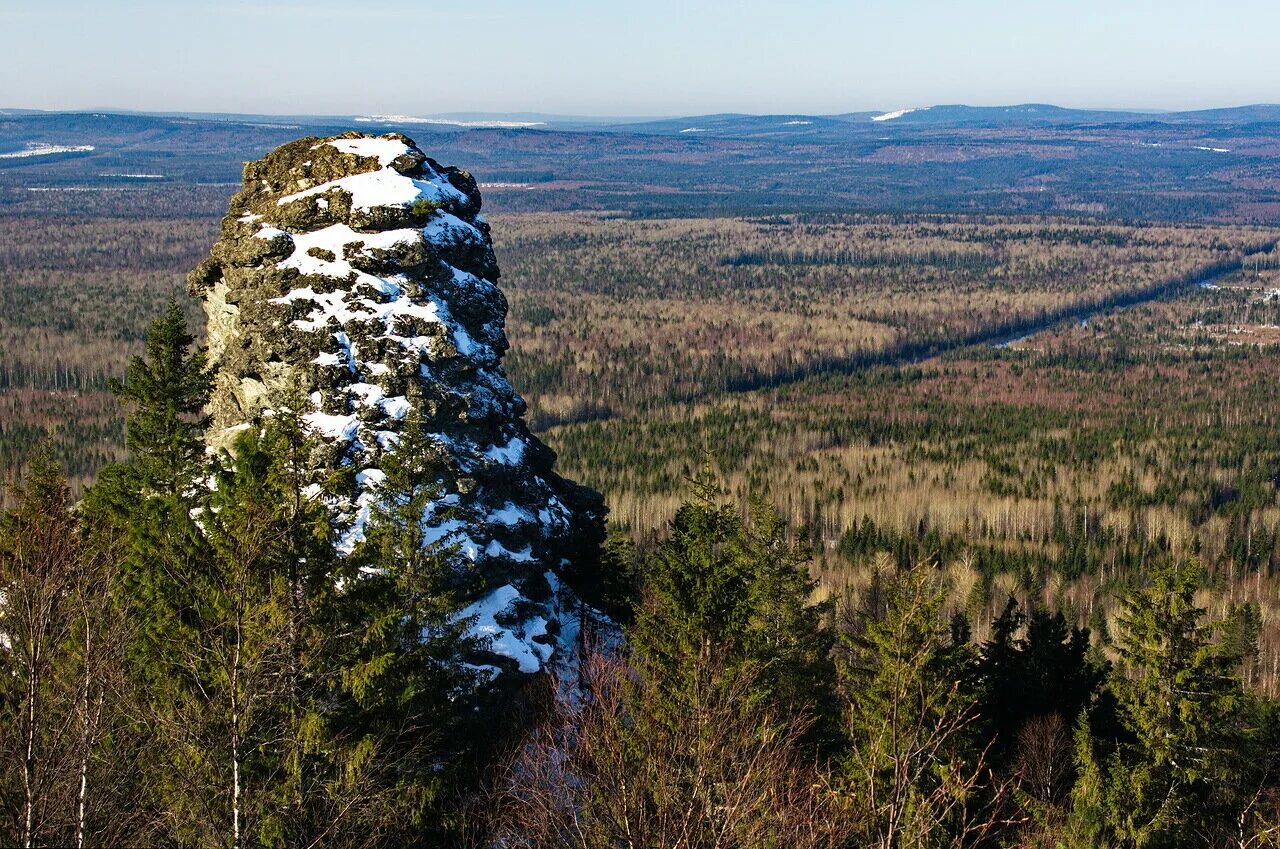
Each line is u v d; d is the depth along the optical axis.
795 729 38.16
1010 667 56.09
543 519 57.88
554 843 31.25
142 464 49.78
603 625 57.34
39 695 27.70
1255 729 42.06
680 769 26.69
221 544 30.00
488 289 61.75
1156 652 40.03
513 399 60.84
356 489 50.69
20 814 25.72
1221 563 144.38
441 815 33.56
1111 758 40.59
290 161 62.88
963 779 35.41
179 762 27.58
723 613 40.22
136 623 32.38
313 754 29.62
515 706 44.50
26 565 30.42
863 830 27.42
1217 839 39.53
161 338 51.19
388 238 57.88
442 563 40.75
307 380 54.00
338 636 30.17
